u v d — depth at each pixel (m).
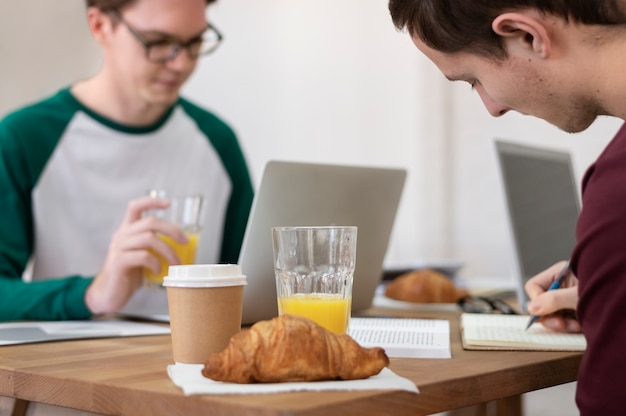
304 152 3.72
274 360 0.83
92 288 1.62
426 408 0.87
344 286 1.05
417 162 3.32
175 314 1.01
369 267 1.67
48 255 2.10
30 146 2.07
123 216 2.20
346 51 3.58
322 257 1.04
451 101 3.24
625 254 0.92
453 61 1.07
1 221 1.95
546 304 1.30
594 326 0.95
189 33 1.95
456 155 3.22
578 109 1.03
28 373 0.97
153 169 2.25
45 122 2.12
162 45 1.96
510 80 1.03
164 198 1.65
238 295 1.03
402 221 3.35
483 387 0.96
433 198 3.24
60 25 3.82
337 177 1.49
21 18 3.74
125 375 0.93
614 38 0.96
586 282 0.96
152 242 1.58
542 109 1.05
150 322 1.59
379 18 3.48
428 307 1.84
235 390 0.79
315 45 3.68
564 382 1.10
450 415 1.69
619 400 0.92
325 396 0.78
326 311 1.03
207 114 2.42
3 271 1.86
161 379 0.90
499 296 2.09
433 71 3.27
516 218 1.77
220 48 3.95
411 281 1.87
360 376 0.86
